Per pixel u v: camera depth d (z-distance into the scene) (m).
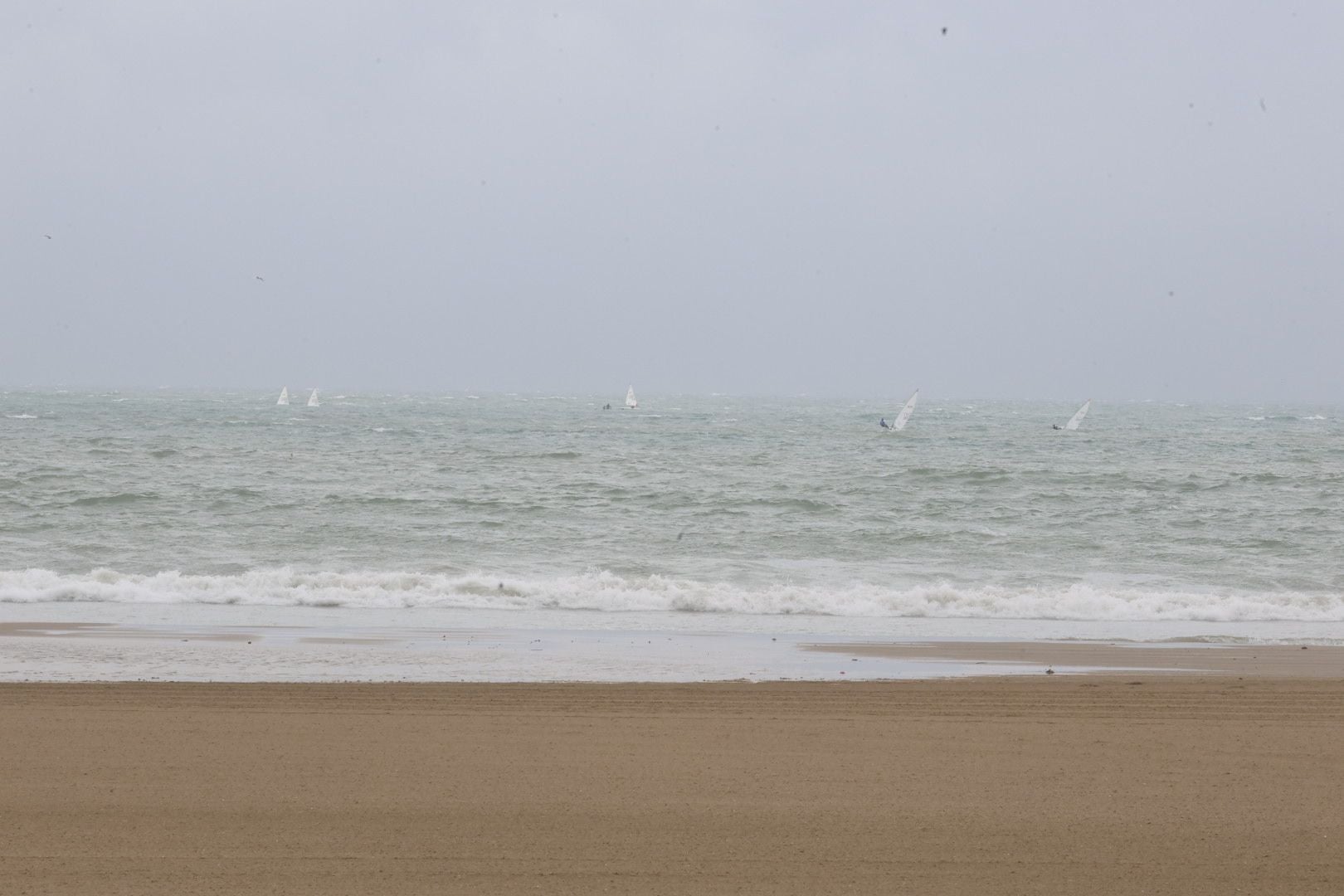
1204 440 146.88
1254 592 37.22
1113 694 19.30
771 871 10.34
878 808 12.24
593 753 14.55
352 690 19.14
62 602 31.84
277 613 30.52
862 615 31.89
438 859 10.58
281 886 9.84
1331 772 13.86
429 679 21.59
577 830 11.42
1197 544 47.72
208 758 14.08
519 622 29.55
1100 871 10.42
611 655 24.66
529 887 9.91
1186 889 10.02
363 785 12.94
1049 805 12.40
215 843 10.93
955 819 11.88
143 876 10.03
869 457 104.56
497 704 18.12
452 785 12.99
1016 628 29.70
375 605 32.28
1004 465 95.88
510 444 116.38
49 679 21.08
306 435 127.00
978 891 9.92
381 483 70.31
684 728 16.06
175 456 89.75
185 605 31.75
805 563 42.66
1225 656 25.16
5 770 13.44
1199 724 16.55
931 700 18.61
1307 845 11.16
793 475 80.06
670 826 11.58
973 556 44.84
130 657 23.44
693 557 43.91
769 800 12.52
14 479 66.94
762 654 25.03
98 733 15.41
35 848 10.73
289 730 15.72
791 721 16.66
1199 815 12.08
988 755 14.59
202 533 47.56
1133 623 30.88
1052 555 45.09
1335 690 19.70
